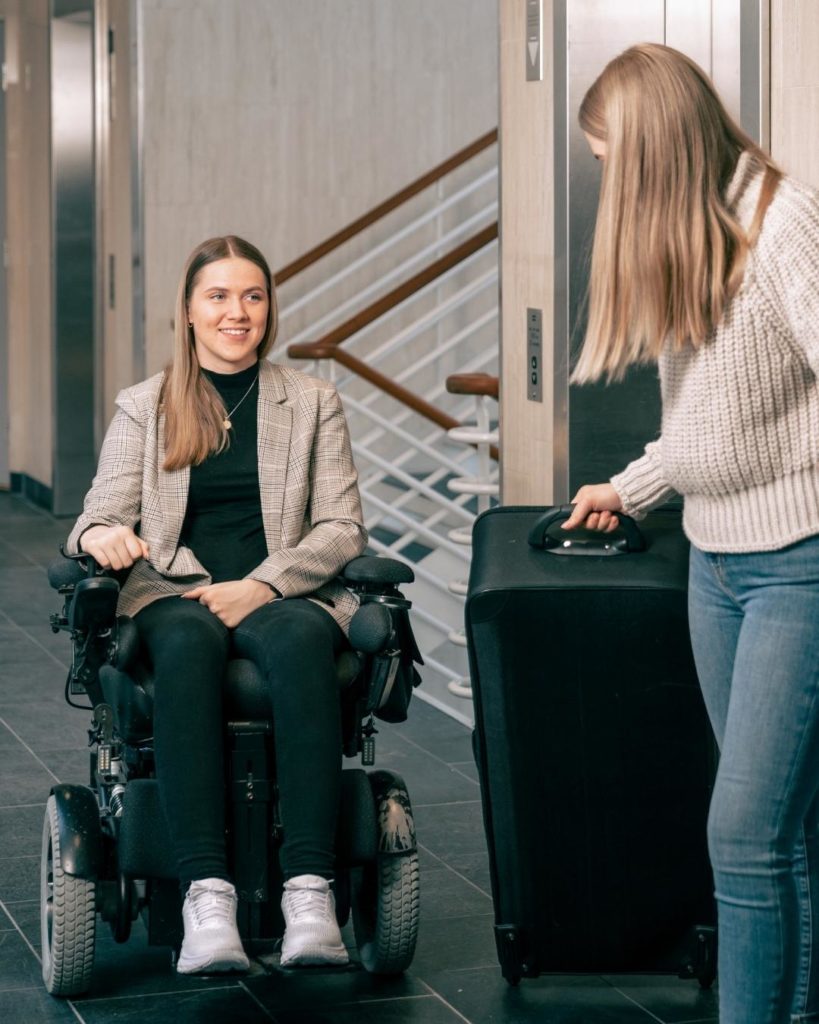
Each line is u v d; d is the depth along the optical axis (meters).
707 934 2.88
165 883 2.88
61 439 8.61
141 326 7.72
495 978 3.08
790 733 2.29
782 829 2.31
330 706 2.84
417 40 7.92
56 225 8.38
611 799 2.82
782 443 2.27
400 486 7.28
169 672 2.82
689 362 2.32
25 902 3.45
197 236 7.75
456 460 6.72
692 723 2.78
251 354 3.26
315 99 7.84
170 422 3.16
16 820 4.00
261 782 2.83
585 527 2.83
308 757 2.79
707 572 2.43
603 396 3.59
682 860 2.85
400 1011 2.94
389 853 2.98
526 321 3.78
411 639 3.00
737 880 2.34
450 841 3.88
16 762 4.52
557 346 3.60
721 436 2.29
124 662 2.88
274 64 7.77
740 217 2.27
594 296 2.36
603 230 2.33
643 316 2.30
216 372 3.23
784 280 2.21
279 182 7.84
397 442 7.95
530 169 3.71
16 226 9.18
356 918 3.17
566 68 3.48
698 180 2.27
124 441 3.18
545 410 3.69
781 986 2.35
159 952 3.21
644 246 2.28
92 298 8.49
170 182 7.70
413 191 7.40
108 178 8.31
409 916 3.00
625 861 2.86
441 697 5.26
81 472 8.68
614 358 2.35
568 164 3.51
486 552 2.84
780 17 3.29
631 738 2.79
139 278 7.71
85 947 2.91
